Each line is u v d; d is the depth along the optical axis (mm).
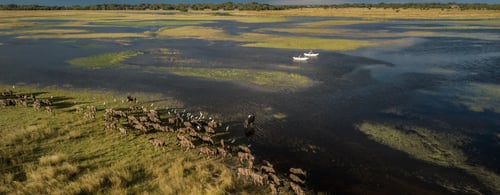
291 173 19172
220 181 18312
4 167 19219
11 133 23344
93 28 96375
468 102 31828
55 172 18609
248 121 26641
